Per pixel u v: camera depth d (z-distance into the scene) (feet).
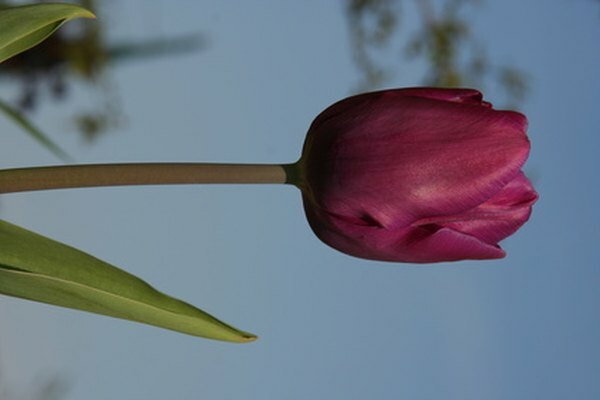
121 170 2.06
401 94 2.06
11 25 2.14
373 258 2.11
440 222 2.06
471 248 2.07
